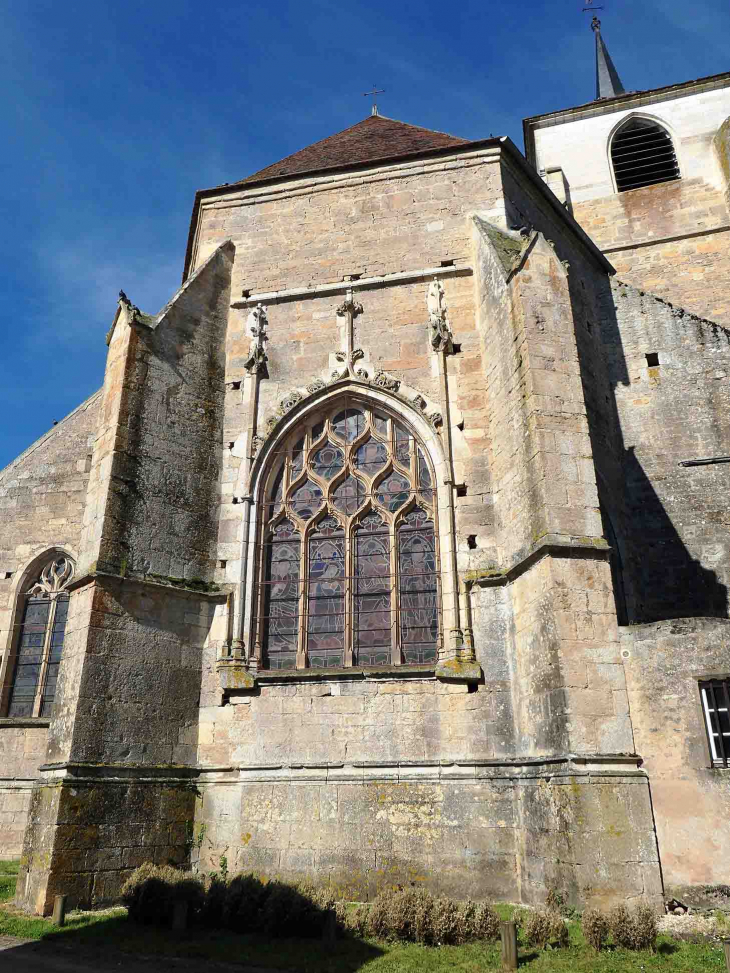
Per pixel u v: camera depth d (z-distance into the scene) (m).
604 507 17.05
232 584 15.04
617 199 27.22
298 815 13.16
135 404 15.16
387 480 15.55
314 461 16.08
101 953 9.42
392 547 14.91
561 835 10.92
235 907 10.71
